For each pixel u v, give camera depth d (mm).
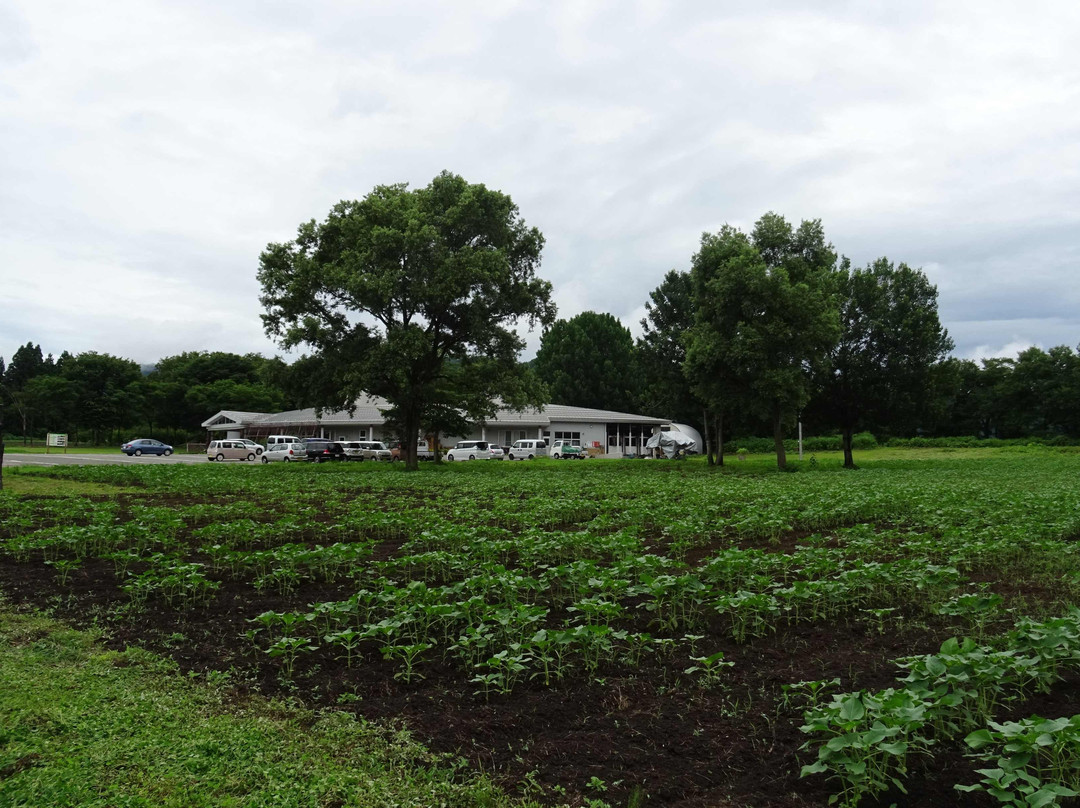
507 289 36406
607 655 6492
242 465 40719
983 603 6852
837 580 8062
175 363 98688
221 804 4016
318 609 7012
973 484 23609
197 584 8562
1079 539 13297
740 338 34844
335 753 4707
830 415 40938
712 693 5656
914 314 38625
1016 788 4004
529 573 9242
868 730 4227
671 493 20562
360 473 34375
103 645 7031
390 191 37719
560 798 4184
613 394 77375
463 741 4918
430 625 7281
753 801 4137
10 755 4469
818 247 39188
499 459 54500
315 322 34688
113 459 50344
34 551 11867
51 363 103438
